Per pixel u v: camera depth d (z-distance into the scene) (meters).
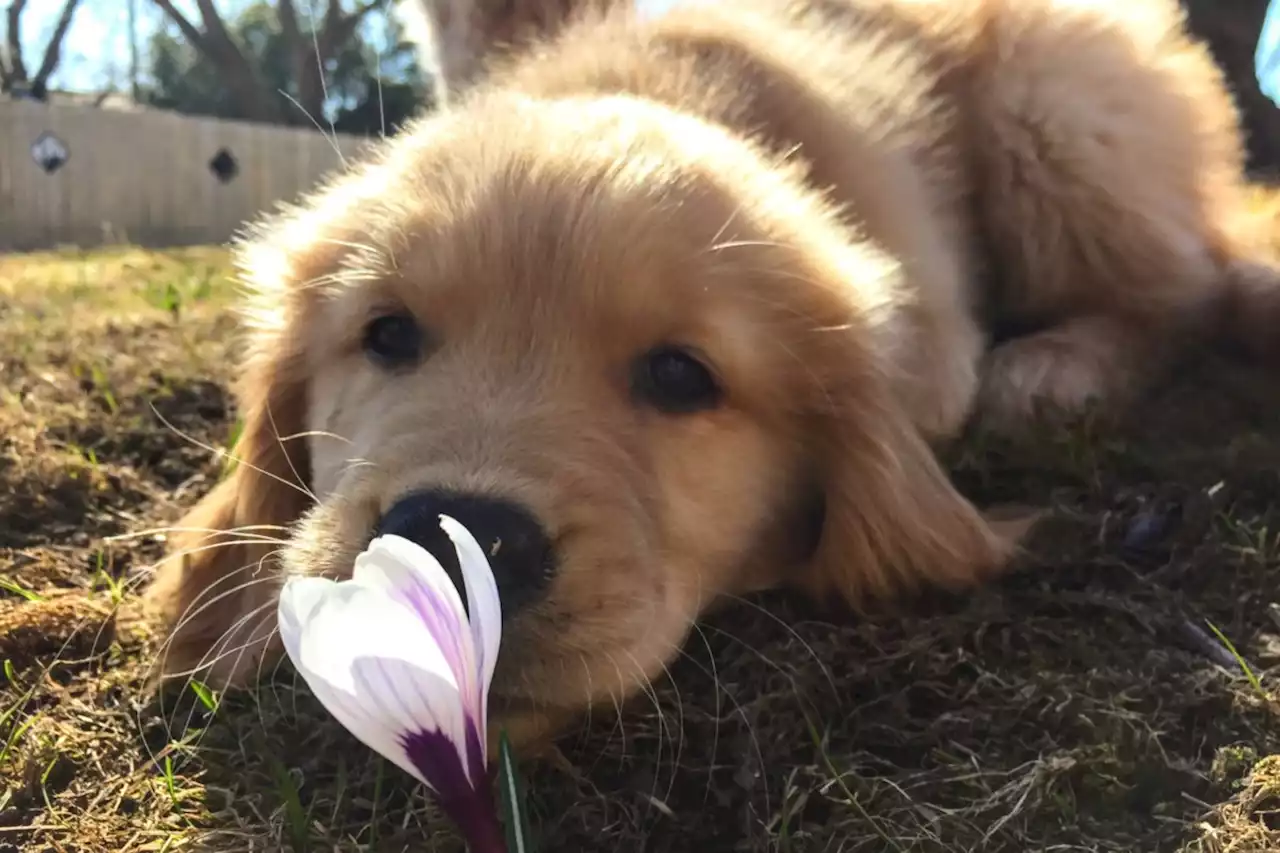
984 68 0.38
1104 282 0.37
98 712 0.22
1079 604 0.23
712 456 0.22
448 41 0.47
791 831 0.18
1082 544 0.25
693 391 0.22
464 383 0.21
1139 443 0.30
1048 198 0.37
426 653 0.11
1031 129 0.37
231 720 0.22
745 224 0.23
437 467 0.19
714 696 0.21
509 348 0.21
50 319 0.51
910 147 0.34
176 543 0.27
